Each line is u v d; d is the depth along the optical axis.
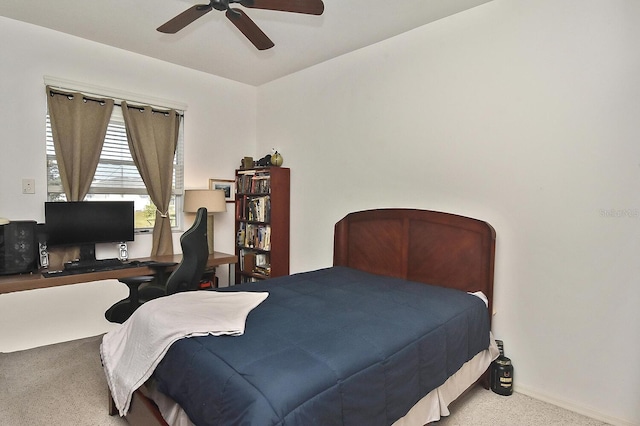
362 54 3.36
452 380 1.98
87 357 2.83
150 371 1.60
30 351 2.95
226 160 4.31
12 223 2.75
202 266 2.85
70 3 2.65
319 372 1.28
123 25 2.98
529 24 2.37
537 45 2.34
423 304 2.11
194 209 3.73
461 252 2.63
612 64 2.07
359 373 1.37
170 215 3.93
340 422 1.27
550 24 2.29
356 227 3.30
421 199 2.96
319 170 3.77
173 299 1.97
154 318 1.73
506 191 2.50
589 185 2.16
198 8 1.99
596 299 2.14
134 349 1.75
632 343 2.03
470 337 2.10
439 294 2.33
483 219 2.61
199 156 4.07
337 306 2.04
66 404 2.17
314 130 3.81
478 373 2.25
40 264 2.97
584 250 2.19
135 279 2.59
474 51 2.63
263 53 3.50
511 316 2.48
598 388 2.14
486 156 2.59
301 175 3.96
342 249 3.38
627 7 2.02
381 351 1.51
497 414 2.14
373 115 3.29
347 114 3.50
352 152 3.46
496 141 2.54
